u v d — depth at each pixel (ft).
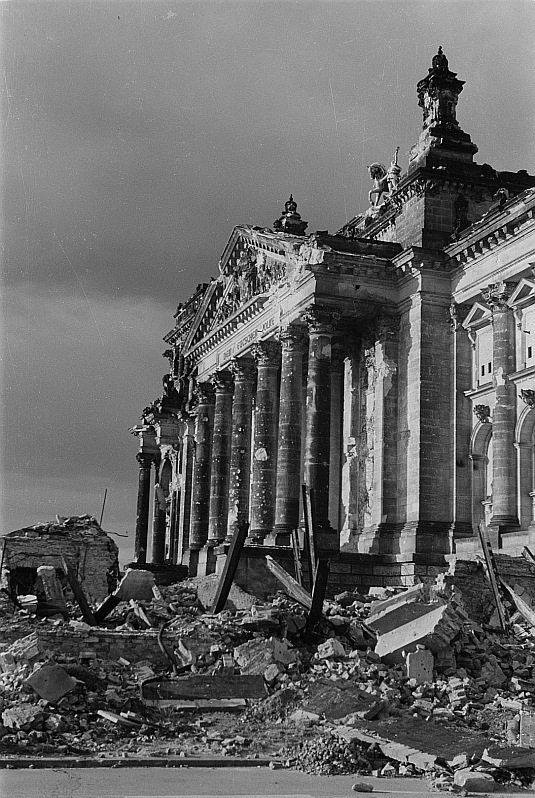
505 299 169.78
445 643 114.62
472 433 181.06
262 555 167.94
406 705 102.99
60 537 223.51
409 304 187.01
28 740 88.28
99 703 100.78
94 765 80.74
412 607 123.85
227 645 120.16
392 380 188.55
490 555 135.85
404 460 184.55
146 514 338.34
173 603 168.35
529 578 140.05
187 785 71.82
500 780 77.36
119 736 92.89
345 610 136.77
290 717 99.55
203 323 276.41
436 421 181.68
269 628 124.57
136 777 75.36
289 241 204.33
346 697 100.83
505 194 175.42
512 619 130.62
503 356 169.68
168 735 94.17
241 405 238.68
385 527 183.83
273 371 223.10
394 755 82.84
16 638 125.29
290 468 198.29
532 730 90.02
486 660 115.85
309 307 186.29
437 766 79.46
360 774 80.02
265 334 218.59
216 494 246.47
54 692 100.99
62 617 163.84
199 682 106.42
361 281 188.85
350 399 208.74
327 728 93.61
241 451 236.43
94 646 116.88
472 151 192.65
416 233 188.65
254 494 218.38
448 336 184.75
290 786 72.59
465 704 103.35
